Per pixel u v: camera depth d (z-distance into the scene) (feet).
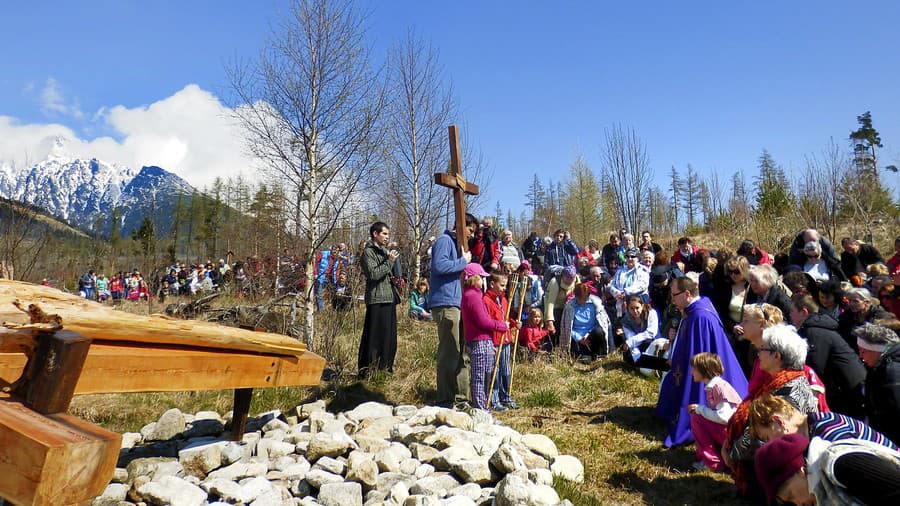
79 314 11.50
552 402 21.47
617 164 68.13
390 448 14.08
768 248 56.49
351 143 27.14
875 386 13.39
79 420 7.47
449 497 12.06
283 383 15.81
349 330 28.30
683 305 18.63
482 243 23.53
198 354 13.51
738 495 14.28
